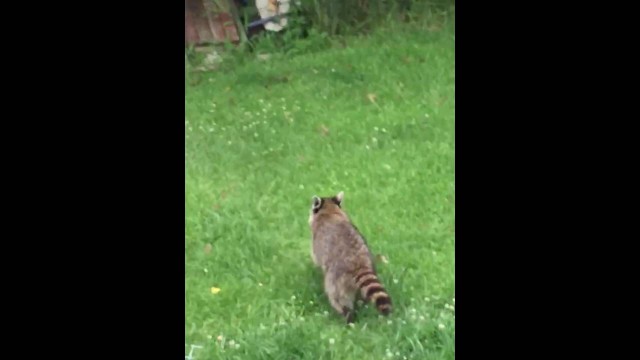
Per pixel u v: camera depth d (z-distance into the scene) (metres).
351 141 7.23
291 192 6.75
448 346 5.45
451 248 6.17
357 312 5.65
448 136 7.15
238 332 5.71
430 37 8.59
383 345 5.48
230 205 6.62
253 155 7.14
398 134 7.24
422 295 5.86
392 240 6.28
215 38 8.74
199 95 7.96
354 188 6.75
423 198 6.58
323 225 5.82
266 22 8.94
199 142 7.24
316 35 8.78
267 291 5.99
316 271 6.03
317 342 5.50
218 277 6.10
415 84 7.89
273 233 6.40
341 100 7.81
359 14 8.91
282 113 7.65
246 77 8.22
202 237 6.35
